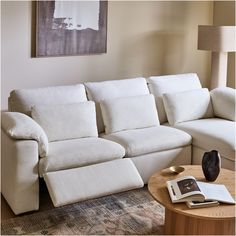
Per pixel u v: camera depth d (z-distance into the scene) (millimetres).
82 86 4430
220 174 3566
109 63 5402
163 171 3613
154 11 5590
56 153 3725
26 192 3633
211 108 4938
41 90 4215
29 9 4789
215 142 4211
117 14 5336
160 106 4797
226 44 5133
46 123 3984
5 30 4711
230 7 5766
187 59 5965
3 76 4793
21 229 3479
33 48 4891
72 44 5070
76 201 3555
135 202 3930
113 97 4504
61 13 4930
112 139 4211
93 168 3768
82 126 4133
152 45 5660
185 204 3102
